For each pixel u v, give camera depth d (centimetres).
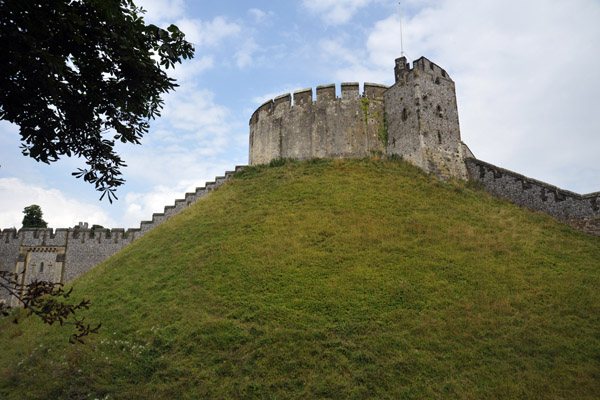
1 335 1906
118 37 993
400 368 1352
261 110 4094
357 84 3775
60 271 3425
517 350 1398
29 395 1356
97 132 1080
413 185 2962
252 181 3388
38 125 991
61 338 1708
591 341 1405
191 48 1104
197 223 2777
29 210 4697
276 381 1335
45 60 849
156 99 1152
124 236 3469
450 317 1584
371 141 3638
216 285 1928
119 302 1973
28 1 808
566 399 1180
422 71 3491
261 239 2341
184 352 1507
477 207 2675
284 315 1659
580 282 1770
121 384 1383
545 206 2664
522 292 1720
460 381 1288
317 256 2091
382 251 2112
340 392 1282
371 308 1669
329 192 2892
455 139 3456
